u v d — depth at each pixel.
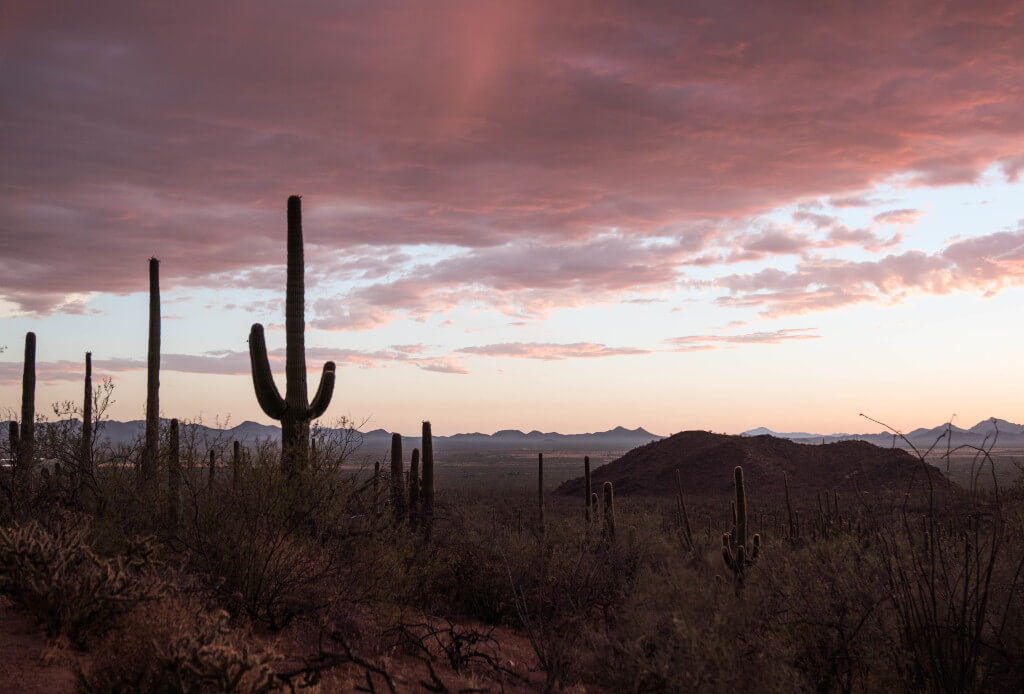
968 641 6.93
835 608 7.03
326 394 14.27
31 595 6.41
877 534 7.64
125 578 6.44
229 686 4.93
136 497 9.77
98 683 5.17
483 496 55.19
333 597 9.02
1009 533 7.35
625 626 7.29
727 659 6.25
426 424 17.62
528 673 8.60
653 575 7.56
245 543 8.55
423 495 17.23
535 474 118.81
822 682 6.83
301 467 9.95
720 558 7.84
